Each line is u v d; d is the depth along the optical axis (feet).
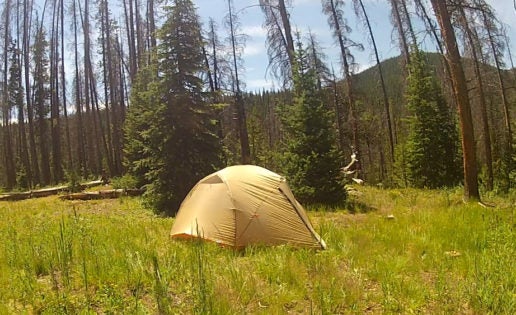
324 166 43.80
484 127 75.61
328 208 41.39
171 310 15.48
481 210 35.01
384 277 18.97
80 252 21.90
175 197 44.57
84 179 99.60
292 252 23.56
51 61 114.42
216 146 46.96
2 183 126.72
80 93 129.59
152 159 46.11
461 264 20.98
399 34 75.97
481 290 16.25
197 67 46.03
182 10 45.37
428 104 68.69
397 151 87.04
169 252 22.12
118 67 116.78
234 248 25.45
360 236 26.81
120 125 106.22
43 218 40.22
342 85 82.74
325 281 18.52
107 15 106.01
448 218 32.09
